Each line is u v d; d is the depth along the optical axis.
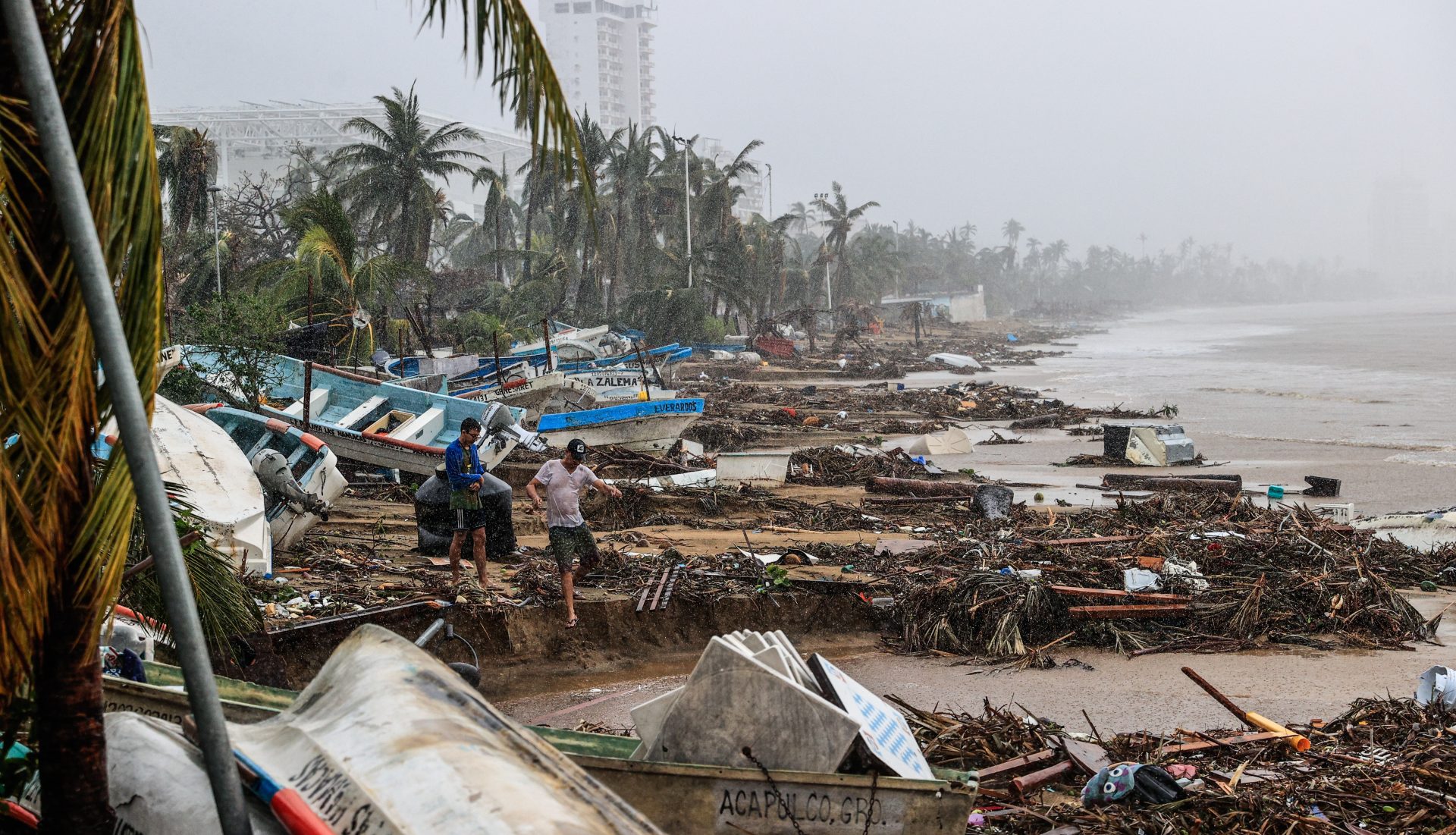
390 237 55.88
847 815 4.85
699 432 29.95
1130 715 9.89
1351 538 15.71
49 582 2.98
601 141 65.12
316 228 32.69
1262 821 6.62
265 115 171.00
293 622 9.68
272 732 3.78
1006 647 11.63
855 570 13.65
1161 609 12.23
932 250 172.00
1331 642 12.17
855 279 111.81
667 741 5.03
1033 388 52.62
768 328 68.38
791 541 15.95
